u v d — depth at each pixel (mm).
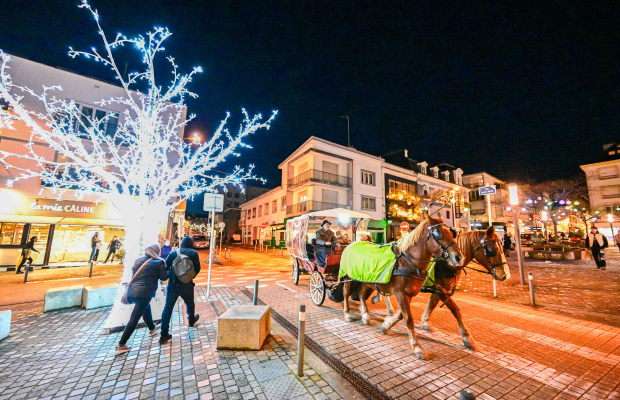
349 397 2891
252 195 59312
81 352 3980
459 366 3566
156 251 4582
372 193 28109
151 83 5535
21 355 3869
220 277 11359
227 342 4070
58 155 12773
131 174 5641
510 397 2908
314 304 6781
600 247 12367
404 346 4195
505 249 18781
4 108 10602
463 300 7234
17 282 9562
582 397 2918
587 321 5434
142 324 5160
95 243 13930
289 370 3459
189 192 6852
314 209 24844
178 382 3172
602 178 32688
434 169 35062
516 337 4551
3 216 11633
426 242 3936
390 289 4285
